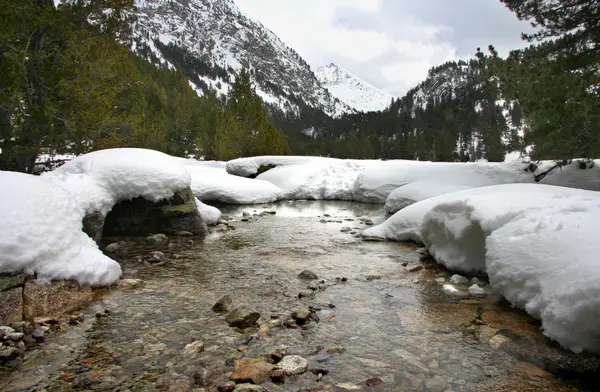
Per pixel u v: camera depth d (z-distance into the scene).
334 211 13.27
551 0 10.54
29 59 9.35
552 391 2.46
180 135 40.69
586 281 2.86
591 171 12.70
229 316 3.69
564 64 9.88
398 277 5.23
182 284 4.87
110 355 2.97
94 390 2.48
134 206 8.02
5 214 3.98
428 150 76.88
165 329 3.47
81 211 5.21
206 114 45.03
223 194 15.07
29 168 10.10
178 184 8.36
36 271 3.93
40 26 9.43
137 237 7.89
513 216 4.55
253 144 37.22
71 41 10.09
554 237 3.61
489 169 14.68
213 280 5.06
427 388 2.52
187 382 2.59
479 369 2.76
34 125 9.41
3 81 8.66
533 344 3.04
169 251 6.80
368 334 3.38
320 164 19.89
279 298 4.36
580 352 2.80
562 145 9.90
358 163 19.75
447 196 7.70
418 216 7.74
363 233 8.48
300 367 2.74
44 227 4.22
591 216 3.81
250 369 2.69
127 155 8.15
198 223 8.55
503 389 2.50
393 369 2.77
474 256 5.27
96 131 10.86
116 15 10.58
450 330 3.44
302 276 5.19
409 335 3.35
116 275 4.85
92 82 10.62
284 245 7.41
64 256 4.28
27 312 3.60
